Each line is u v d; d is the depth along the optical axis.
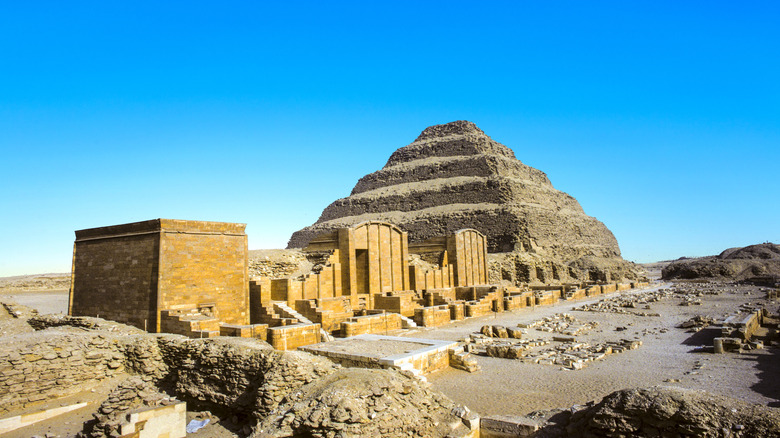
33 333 22.23
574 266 110.44
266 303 34.56
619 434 12.47
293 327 26.42
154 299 27.83
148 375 21.53
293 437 13.59
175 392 20.64
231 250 31.86
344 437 12.89
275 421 14.28
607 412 12.78
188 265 29.31
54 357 20.06
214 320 26.45
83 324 29.17
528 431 14.23
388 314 36.72
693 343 32.12
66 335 21.44
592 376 23.08
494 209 111.88
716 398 12.62
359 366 21.36
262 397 16.84
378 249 50.53
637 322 43.72
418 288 56.09
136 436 15.23
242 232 32.69
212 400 19.12
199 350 20.53
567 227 128.38
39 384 19.38
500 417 15.34
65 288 68.94
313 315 35.62
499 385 21.48
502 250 107.06
